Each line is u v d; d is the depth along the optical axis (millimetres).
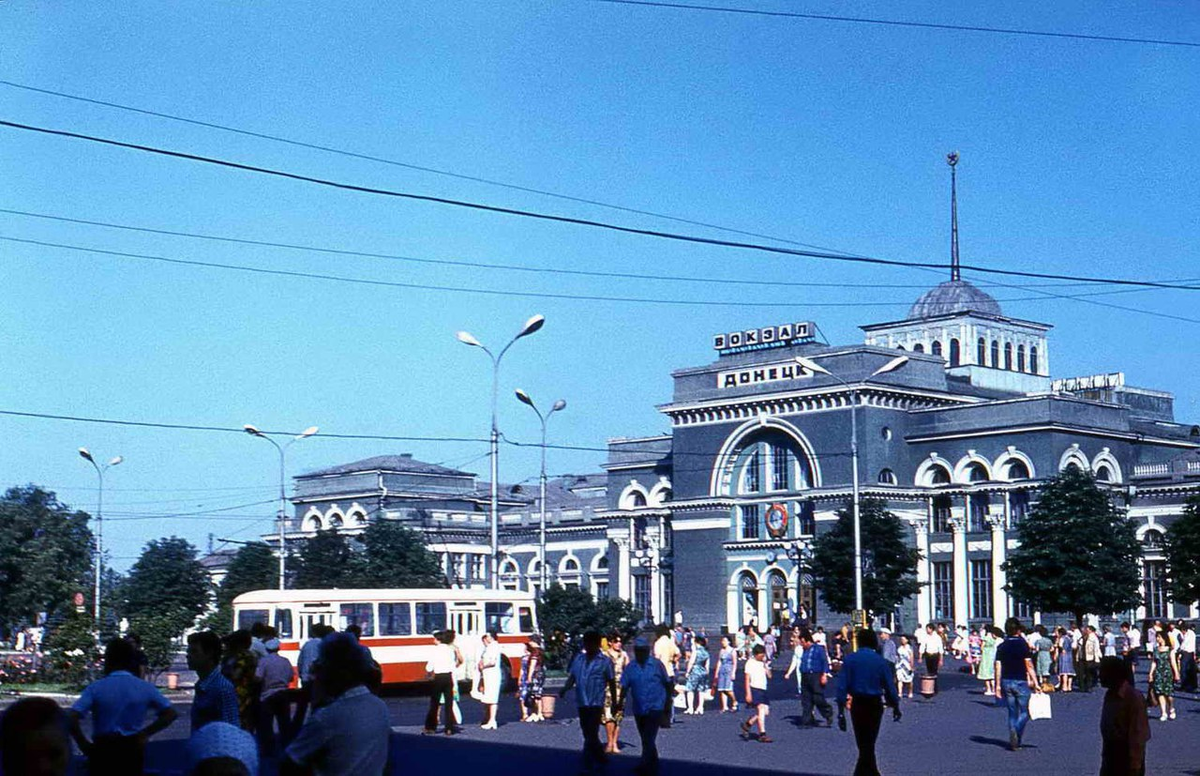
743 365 101188
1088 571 74375
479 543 128375
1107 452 94625
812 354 97875
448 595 55438
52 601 84812
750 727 35969
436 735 34719
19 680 54000
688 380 104312
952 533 94062
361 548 121000
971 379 108312
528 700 39531
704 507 101688
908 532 94500
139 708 14438
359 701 10078
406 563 93062
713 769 26922
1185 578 72375
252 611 52125
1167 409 119500
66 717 6746
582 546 120000
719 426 101812
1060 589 74438
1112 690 17375
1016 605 90375
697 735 34781
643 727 24828
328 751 9945
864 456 94562
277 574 94625
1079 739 32531
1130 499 90625
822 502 94938
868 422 95000
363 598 53094
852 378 95312
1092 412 94875
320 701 10320
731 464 101250
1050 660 49406
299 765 9961
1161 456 98688
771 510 97625
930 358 100688
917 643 81125
